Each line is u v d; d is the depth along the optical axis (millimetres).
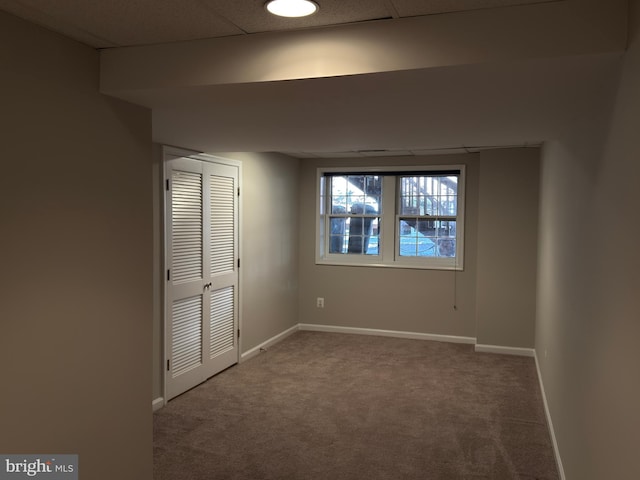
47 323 2004
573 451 2617
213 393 4438
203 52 2068
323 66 1919
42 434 2002
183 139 3793
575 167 2699
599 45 1618
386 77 1919
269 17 1812
